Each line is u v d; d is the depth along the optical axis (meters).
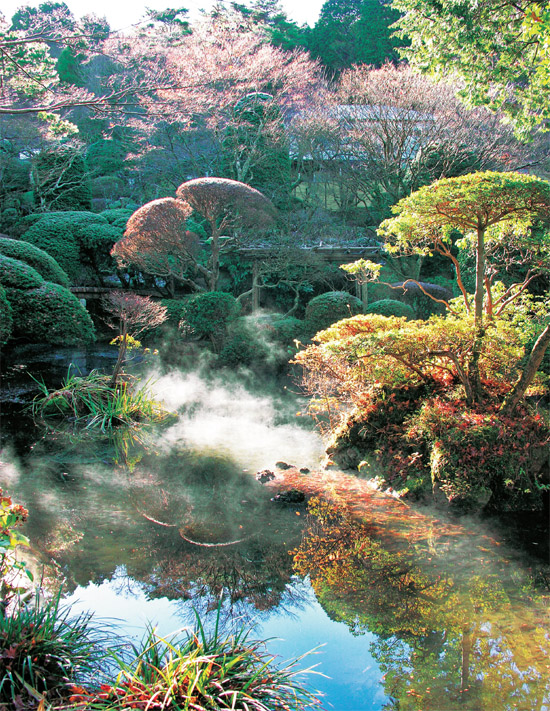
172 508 6.26
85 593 4.39
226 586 4.64
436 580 4.81
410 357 7.14
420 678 3.56
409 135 18.70
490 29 10.01
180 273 18.38
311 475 7.45
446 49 10.31
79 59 28.97
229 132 22.92
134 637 3.77
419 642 3.96
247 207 15.82
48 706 2.74
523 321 8.45
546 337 6.79
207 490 6.84
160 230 15.13
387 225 7.52
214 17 23.06
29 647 3.12
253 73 21.61
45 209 22.70
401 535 5.70
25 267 13.83
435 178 19.31
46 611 3.48
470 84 10.67
